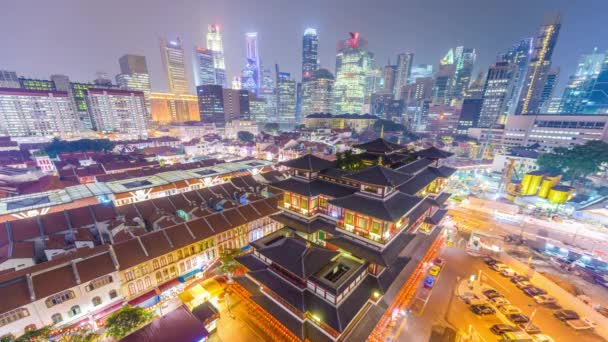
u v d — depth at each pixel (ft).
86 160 402.52
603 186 301.43
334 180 152.15
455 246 199.93
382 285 109.19
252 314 125.59
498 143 516.73
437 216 184.14
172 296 142.10
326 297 96.73
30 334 96.02
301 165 151.02
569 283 158.81
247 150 564.30
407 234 129.39
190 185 290.76
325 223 146.51
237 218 187.62
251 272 114.83
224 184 274.57
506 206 270.05
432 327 123.34
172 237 155.43
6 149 472.44
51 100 615.57
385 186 108.47
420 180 165.99
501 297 141.69
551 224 238.07
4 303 103.60
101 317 124.88
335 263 108.78
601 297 147.84
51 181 277.03
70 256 131.85
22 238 163.43
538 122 447.42
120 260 133.39
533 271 166.20
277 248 109.50
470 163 425.69
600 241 208.44
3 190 254.68
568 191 255.09
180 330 104.32
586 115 386.93
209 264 168.25
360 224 118.52
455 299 142.20
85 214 193.26
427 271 165.27
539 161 344.28
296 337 105.91
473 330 122.01
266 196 260.01
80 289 120.26
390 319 121.90
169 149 522.47
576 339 118.11
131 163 362.53
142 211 208.85
